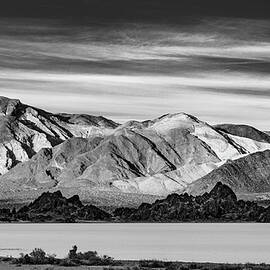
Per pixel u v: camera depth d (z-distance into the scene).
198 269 95.00
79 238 192.75
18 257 121.62
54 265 101.38
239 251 137.62
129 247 153.12
